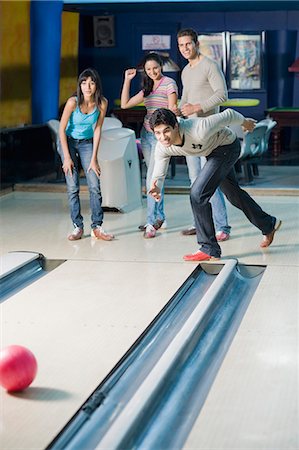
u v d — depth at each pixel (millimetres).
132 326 5375
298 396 4223
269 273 6559
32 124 11773
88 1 13102
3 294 6223
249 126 6676
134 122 12883
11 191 10711
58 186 10680
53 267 7051
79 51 14344
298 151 14148
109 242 7754
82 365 4715
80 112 7578
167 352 4652
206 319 5371
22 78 11578
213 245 6902
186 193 10352
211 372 4676
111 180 9109
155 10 13930
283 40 13961
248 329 5270
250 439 3752
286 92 14172
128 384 4504
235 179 7012
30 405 4180
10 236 8055
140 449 3717
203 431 3842
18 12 11242
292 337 5109
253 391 4293
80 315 5613
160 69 7789
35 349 4977
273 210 9227
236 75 14062
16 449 3725
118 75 14328
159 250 7383
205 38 13984
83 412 4086
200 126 6301
